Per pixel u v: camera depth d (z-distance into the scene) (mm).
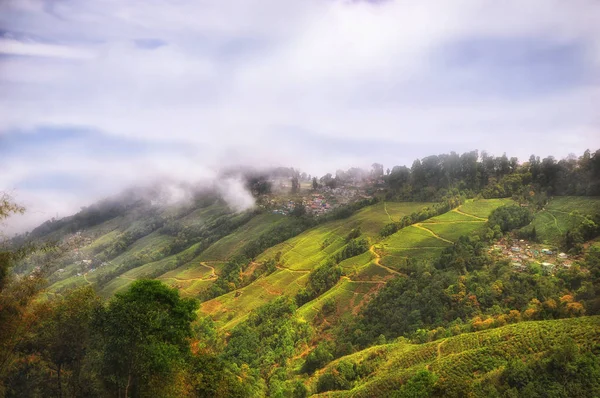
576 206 137375
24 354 31000
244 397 43094
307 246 182000
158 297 35312
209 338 110000
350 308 116250
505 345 65062
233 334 112312
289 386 82688
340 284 130000
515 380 56094
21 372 30734
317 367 90250
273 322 114438
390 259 134875
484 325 80625
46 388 31656
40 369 31641
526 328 68438
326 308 119062
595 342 58625
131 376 30922
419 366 68250
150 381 31047
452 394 57000
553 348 59250
